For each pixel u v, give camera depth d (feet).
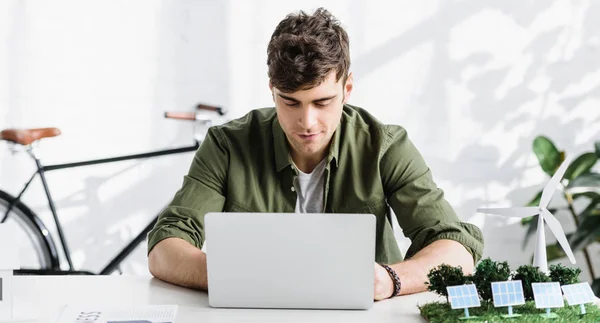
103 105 11.07
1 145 11.02
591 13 11.14
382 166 6.48
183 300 5.38
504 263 5.02
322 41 5.44
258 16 11.09
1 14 10.89
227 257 5.05
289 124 5.62
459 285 4.78
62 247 11.14
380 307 5.18
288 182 6.49
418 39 11.11
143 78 11.08
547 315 4.71
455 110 11.16
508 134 11.19
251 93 11.13
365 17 11.10
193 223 6.31
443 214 6.29
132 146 11.11
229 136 6.59
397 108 11.15
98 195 11.18
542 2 11.12
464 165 11.19
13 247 4.92
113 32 11.02
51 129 10.80
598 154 10.52
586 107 11.21
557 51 11.17
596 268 11.11
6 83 10.93
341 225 4.96
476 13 11.10
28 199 11.11
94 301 5.36
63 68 11.00
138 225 11.21
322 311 5.07
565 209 10.96
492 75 11.16
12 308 5.01
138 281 5.97
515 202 11.23
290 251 5.01
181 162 11.19
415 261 5.61
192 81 11.11
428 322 4.83
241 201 6.48
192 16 11.05
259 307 5.14
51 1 10.94
